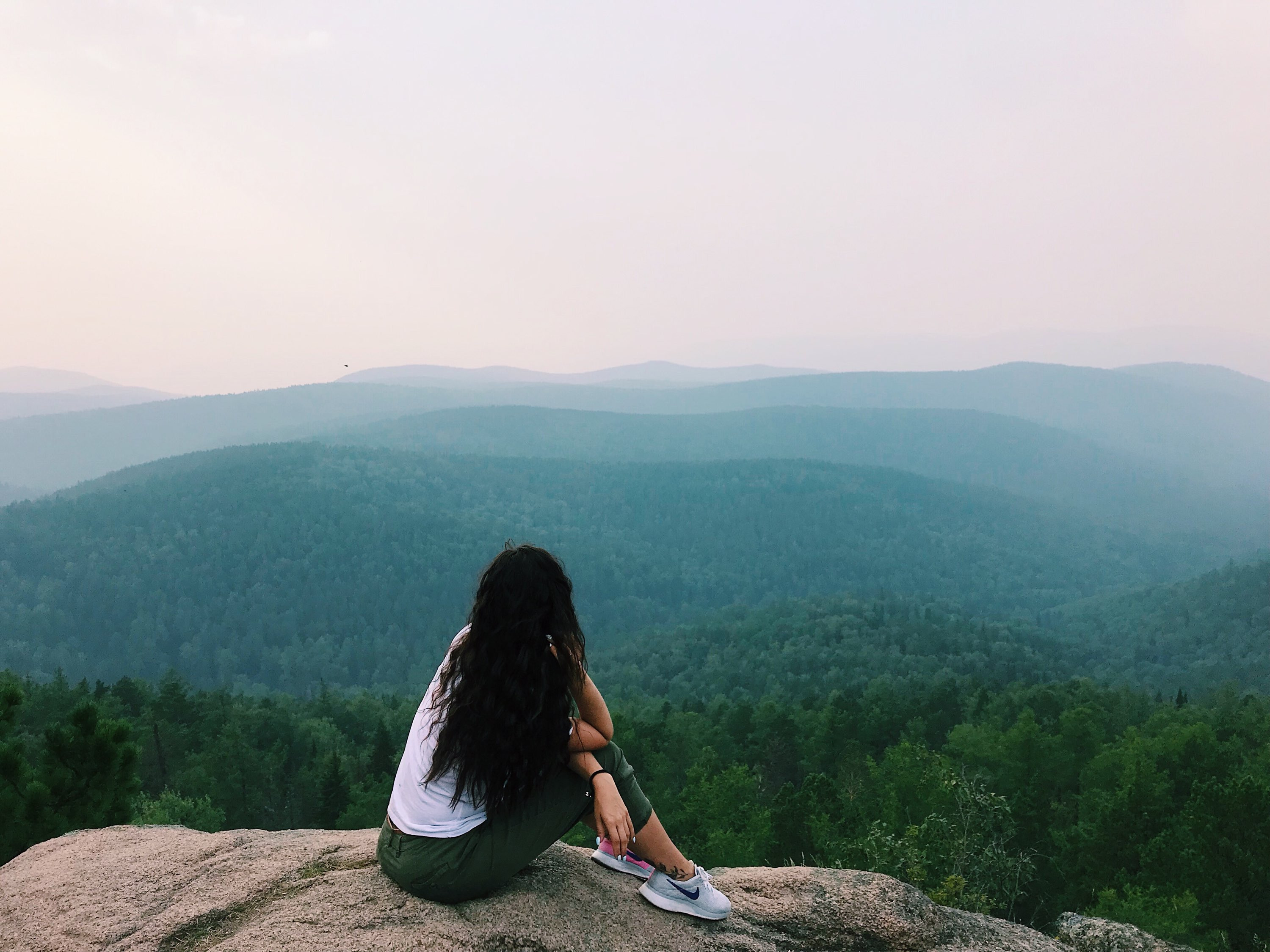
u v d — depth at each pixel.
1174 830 26.31
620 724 56.69
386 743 56.72
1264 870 20.27
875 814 36.41
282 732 68.75
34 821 8.20
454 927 2.77
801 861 30.75
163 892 3.20
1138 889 23.25
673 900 3.23
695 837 39.31
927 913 3.73
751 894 3.67
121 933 2.89
